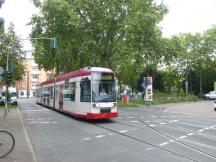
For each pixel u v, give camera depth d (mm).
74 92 27250
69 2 45719
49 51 49375
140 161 10750
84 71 25453
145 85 55625
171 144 14109
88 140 15633
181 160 10844
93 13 46469
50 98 40875
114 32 48094
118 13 47219
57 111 36875
